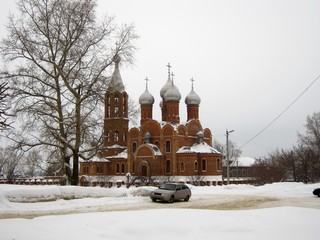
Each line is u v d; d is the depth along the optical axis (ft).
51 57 102.63
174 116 257.55
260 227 43.50
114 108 248.32
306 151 217.77
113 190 101.45
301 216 49.90
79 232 40.50
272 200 98.73
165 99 260.83
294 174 216.13
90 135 103.71
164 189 96.84
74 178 103.71
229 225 43.01
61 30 101.04
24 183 212.84
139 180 215.10
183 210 54.08
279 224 45.01
